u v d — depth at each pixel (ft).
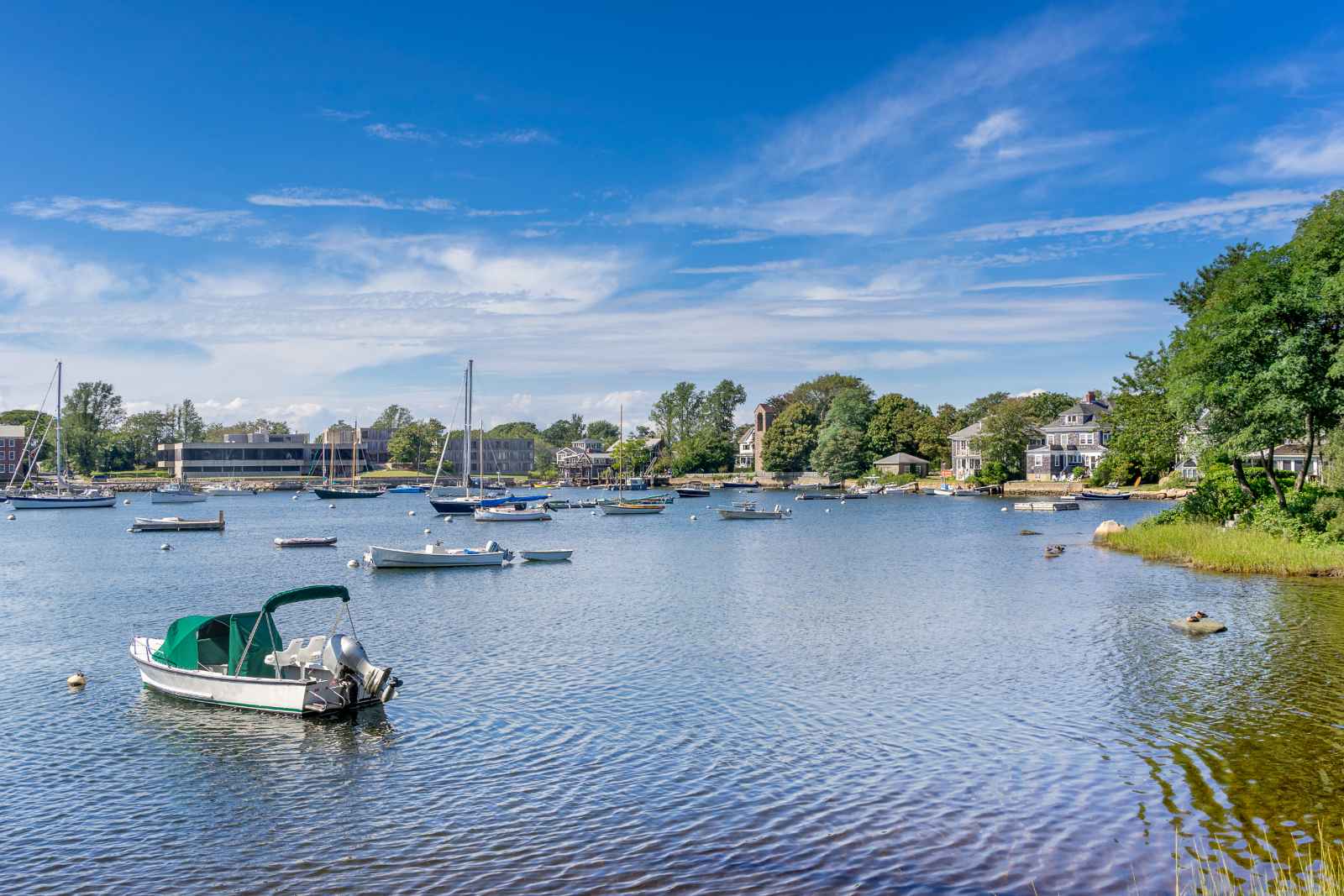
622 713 90.99
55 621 149.18
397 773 75.36
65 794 72.13
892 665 109.29
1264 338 190.80
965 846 59.52
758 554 245.04
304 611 154.71
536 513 394.52
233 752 81.35
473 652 120.16
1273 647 112.16
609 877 56.29
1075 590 163.43
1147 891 52.95
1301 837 58.85
